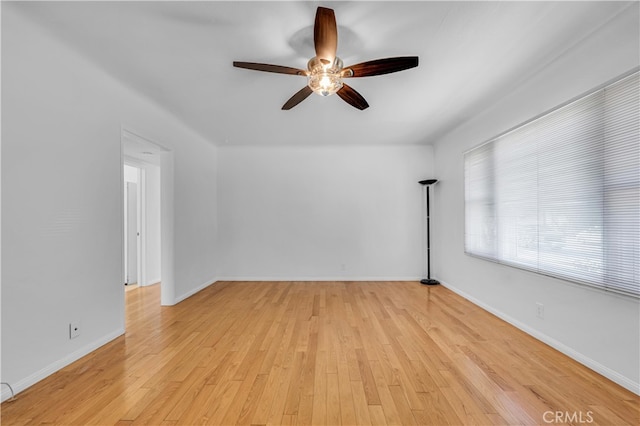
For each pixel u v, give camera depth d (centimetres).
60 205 210
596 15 180
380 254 500
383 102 313
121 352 235
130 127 284
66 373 202
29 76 189
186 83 269
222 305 363
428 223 477
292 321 305
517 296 282
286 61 231
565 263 223
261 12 176
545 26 190
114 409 164
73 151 221
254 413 161
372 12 176
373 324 294
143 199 475
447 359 220
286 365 213
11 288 177
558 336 232
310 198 503
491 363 214
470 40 204
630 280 176
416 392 179
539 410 162
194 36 200
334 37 168
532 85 257
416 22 185
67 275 215
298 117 361
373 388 184
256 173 505
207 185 468
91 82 238
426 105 321
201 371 205
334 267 501
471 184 370
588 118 204
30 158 190
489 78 259
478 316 317
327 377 196
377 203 500
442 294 411
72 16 181
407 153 499
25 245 186
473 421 154
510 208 290
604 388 182
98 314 243
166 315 326
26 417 158
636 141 173
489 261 326
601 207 194
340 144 497
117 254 266
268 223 504
